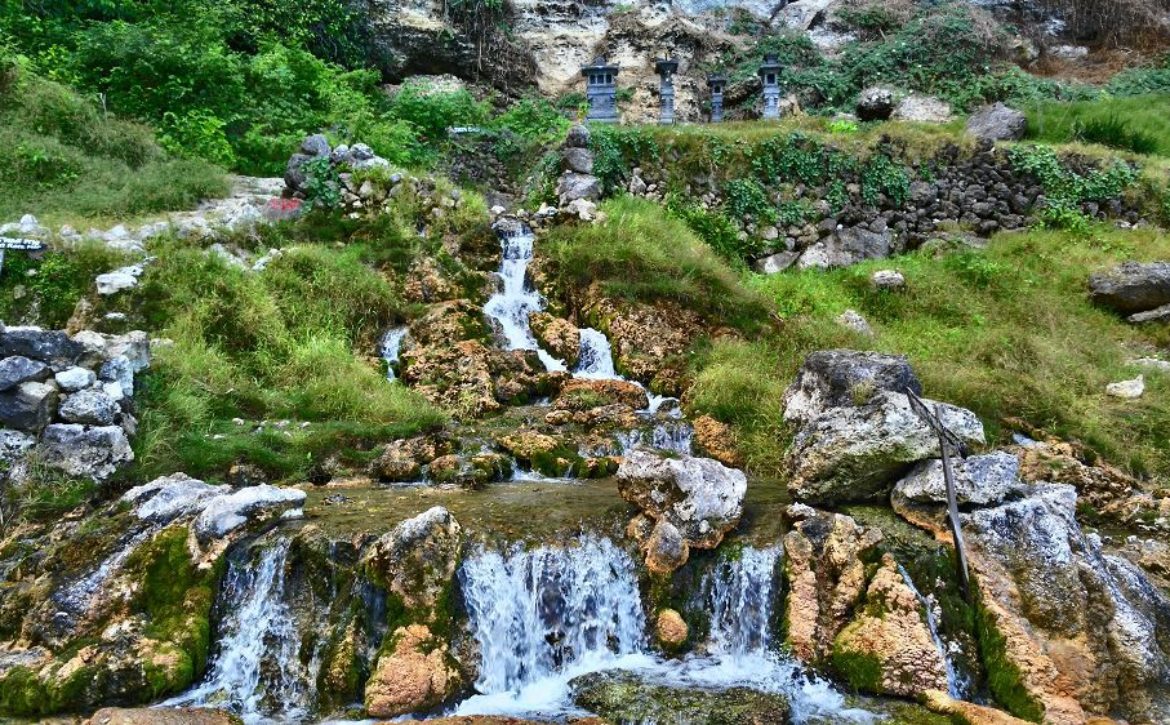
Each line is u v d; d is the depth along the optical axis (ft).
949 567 16.93
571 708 15.38
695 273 33.14
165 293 26.84
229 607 16.69
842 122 49.29
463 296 31.86
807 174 42.16
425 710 15.07
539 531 18.01
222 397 24.21
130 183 33.60
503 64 62.23
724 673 16.42
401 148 42.22
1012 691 15.46
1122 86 62.44
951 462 18.07
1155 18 71.15
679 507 18.12
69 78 39.09
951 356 30.99
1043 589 16.44
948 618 16.47
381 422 24.76
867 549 17.33
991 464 17.88
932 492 17.83
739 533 18.58
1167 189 42.65
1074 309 35.65
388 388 26.37
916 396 18.70
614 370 30.30
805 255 40.93
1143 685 15.37
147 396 22.84
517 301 32.30
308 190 34.45
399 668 15.10
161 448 21.33
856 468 18.78
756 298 32.86
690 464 18.49
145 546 17.12
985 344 31.40
